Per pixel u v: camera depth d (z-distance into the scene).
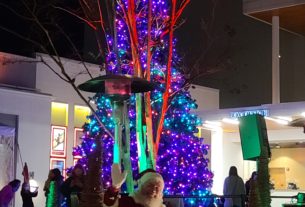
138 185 5.40
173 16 10.50
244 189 14.16
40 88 19.61
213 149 23.52
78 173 11.65
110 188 4.92
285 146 23.36
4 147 17.64
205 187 13.82
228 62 22.56
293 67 27.22
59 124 20.14
